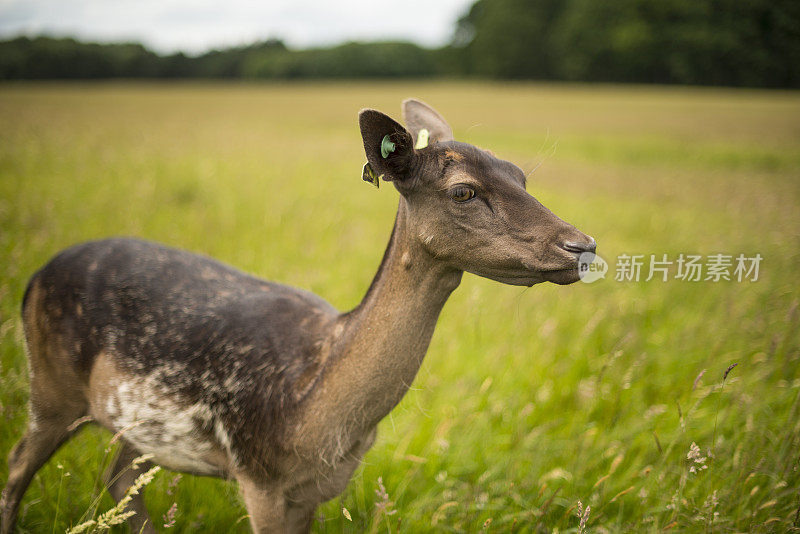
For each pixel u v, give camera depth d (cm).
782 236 812
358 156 1648
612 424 432
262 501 278
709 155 1916
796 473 349
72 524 310
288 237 768
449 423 397
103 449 352
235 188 1091
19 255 573
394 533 334
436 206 240
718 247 772
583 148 2062
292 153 1628
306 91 5753
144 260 316
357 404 258
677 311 622
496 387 464
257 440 270
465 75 9669
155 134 1922
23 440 320
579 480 380
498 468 383
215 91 5519
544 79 8681
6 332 426
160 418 284
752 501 356
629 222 962
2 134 1666
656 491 361
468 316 554
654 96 5172
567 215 973
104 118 2453
